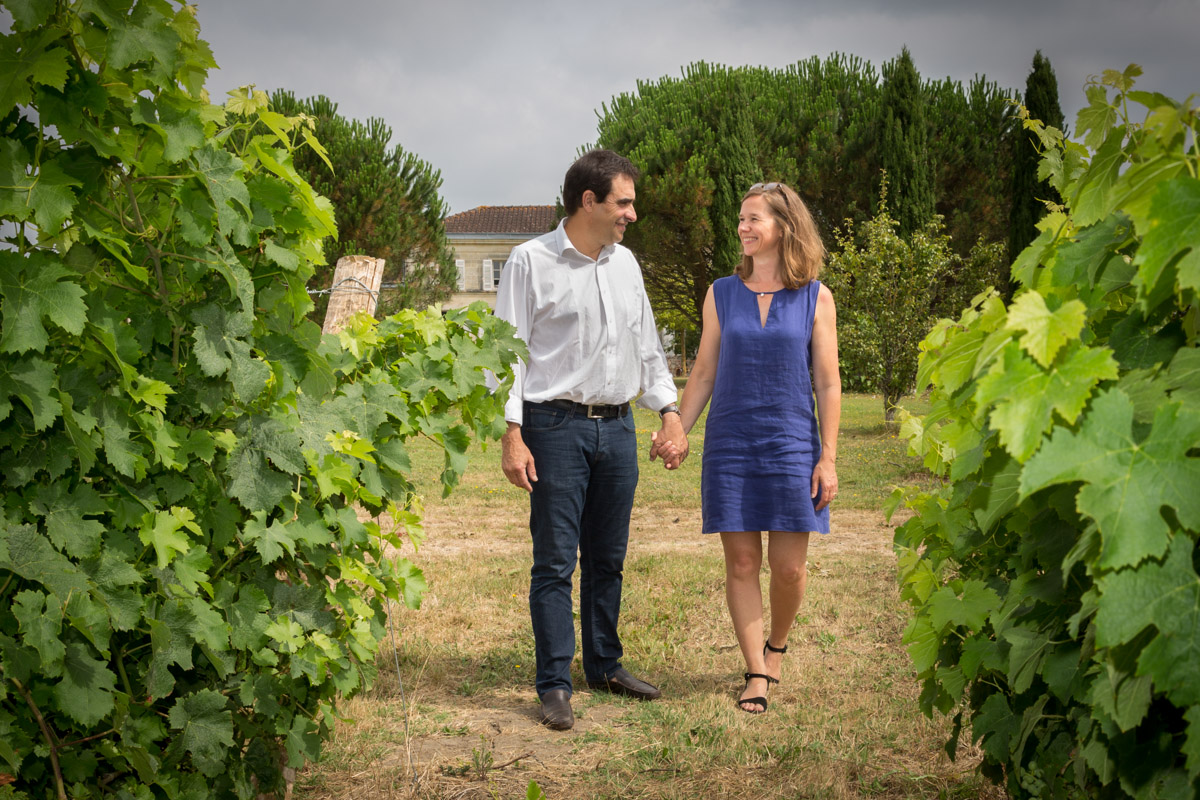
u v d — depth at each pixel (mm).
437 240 20875
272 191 1866
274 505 1963
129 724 1704
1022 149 19688
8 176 1448
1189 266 959
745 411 3225
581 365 3223
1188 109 979
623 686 3400
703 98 25250
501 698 3352
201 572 1817
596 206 3189
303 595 2146
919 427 2281
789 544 3254
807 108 25438
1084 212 1295
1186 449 992
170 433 1776
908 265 15484
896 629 4121
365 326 2750
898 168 23594
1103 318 1305
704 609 4566
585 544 3459
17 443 1543
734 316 3295
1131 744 1243
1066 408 1019
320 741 2209
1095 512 989
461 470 2783
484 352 2877
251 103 1996
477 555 6051
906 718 2996
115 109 1591
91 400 1621
